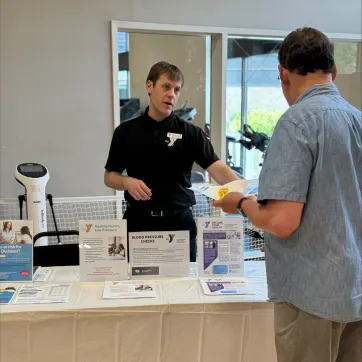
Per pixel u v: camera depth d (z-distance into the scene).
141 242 1.69
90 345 1.46
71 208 3.04
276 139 1.21
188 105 3.74
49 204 2.83
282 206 1.15
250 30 3.55
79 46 3.20
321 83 1.24
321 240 1.18
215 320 1.50
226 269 1.73
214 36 3.59
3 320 1.40
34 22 3.09
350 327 1.31
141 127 2.14
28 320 1.41
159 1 3.31
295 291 1.23
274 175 1.17
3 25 3.04
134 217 2.15
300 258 1.21
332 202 1.17
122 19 3.25
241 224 1.73
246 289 1.60
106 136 3.35
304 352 1.24
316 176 1.17
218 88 3.65
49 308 1.43
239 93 3.74
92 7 3.18
